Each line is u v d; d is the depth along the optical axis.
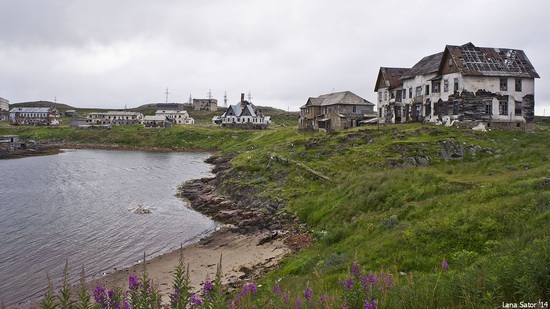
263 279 22.98
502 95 56.97
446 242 19.36
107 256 31.64
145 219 43.47
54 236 36.72
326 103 95.81
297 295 14.02
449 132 52.28
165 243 34.97
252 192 47.03
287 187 44.94
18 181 68.19
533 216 18.94
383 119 78.69
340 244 25.52
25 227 39.47
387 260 19.25
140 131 154.75
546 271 10.02
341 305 10.05
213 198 50.38
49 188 61.78
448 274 13.50
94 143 147.25
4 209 47.06
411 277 11.85
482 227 19.41
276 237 33.00
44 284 25.97
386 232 23.84
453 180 31.95
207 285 10.11
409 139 52.22
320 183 43.59
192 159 106.69
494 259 14.63
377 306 9.78
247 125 159.25
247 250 30.86
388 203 30.08
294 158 54.56
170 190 61.78
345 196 35.06
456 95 57.34
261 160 61.28
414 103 67.38
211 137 142.38
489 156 44.34
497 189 25.44
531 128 57.72
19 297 24.00
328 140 60.31
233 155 94.50
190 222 42.09
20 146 126.69
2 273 27.88
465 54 58.41
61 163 96.12
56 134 161.38
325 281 17.38
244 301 11.64
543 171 29.00
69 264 29.78
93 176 75.31
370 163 45.97
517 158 40.19
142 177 74.94
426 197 29.02
